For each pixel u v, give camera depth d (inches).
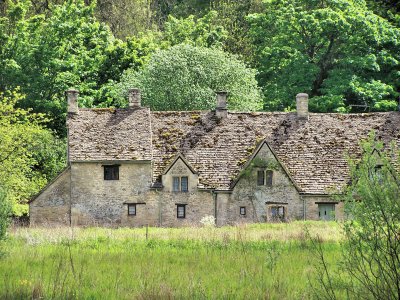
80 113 2539.4
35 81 3024.1
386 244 673.0
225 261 1049.5
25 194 2381.9
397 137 2522.1
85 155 2384.4
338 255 1087.6
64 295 764.0
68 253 1154.0
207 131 2546.8
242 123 2581.2
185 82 3132.4
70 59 3117.6
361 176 686.5
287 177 2374.5
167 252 1196.5
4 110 2412.6
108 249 1249.4
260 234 1475.1
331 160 2472.9
